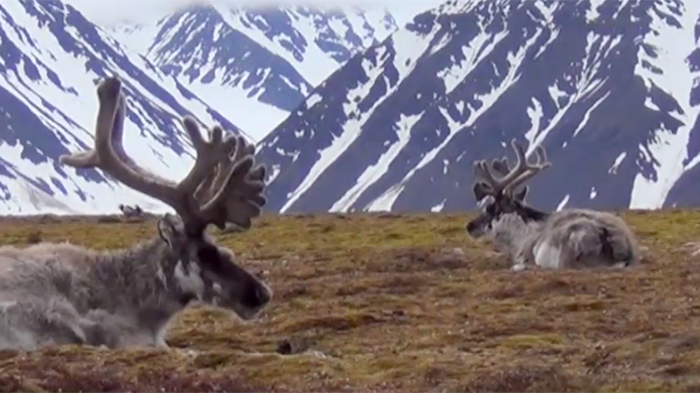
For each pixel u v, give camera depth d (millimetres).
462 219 81562
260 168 21250
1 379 17797
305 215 97438
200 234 21312
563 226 41000
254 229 73438
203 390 18469
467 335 25734
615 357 21578
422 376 19922
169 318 21484
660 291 32812
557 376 19062
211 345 25500
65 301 20656
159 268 21250
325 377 19766
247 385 18797
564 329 26125
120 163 21125
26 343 20125
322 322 28109
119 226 82625
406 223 77375
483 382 18906
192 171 21234
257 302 21469
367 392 18562
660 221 72000
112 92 21016
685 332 24000
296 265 45938
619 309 29203
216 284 21344
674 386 18672
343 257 49219
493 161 46000
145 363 19984
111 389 18297
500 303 31531
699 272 37031
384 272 42156
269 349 25094
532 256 42469
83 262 21109
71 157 21094
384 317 28984
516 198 44094
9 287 20281
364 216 92188
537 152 46750
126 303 21125
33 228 80375
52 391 18047
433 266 44031
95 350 20234
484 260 44562
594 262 39875
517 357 21984
